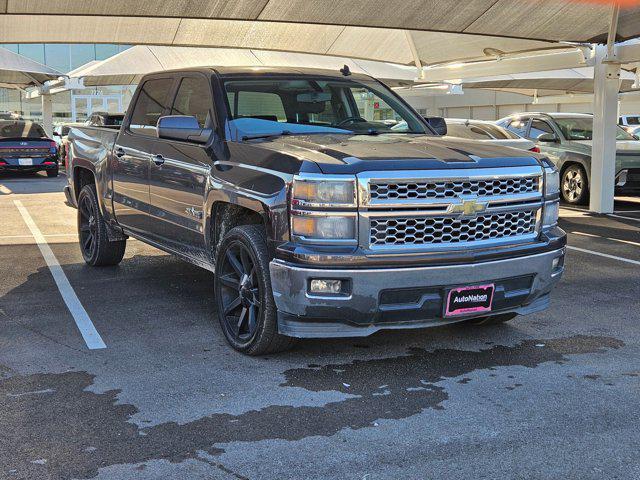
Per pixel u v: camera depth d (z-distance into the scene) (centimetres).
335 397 399
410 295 425
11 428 358
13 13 916
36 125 2028
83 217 757
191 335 512
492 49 1363
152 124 623
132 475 311
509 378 430
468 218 431
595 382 423
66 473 312
